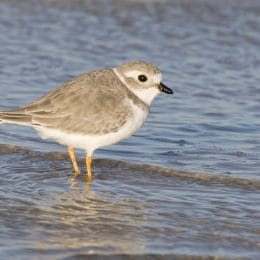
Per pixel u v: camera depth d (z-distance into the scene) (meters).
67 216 11.71
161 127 16.75
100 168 14.23
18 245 10.48
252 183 13.48
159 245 10.70
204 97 19.03
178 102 18.55
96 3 28.00
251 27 25.77
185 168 14.16
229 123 17.12
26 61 21.38
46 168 14.06
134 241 10.81
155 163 14.43
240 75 21.02
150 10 27.36
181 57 22.59
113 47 23.33
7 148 14.98
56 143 15.43
